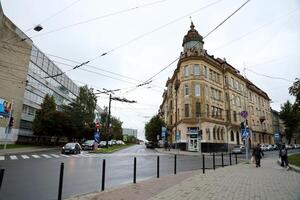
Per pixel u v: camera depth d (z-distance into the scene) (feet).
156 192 26.11
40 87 167.63
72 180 35.01
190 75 140.77
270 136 233.55
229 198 23.38
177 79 157.17
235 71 173.58
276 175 40.50
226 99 160.45
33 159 62.69
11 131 131.13
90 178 37.27
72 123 155.94
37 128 146.41
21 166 46.91
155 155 97.14
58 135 153.17
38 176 36.65
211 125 138.51
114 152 114.73
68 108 178.60
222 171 46.21
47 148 128.67
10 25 118.01
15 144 131.34
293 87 65.51
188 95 139.85
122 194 25.09
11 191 26.35
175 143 163.32
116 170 47.85
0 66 116.47
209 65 148.97
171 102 191.21
